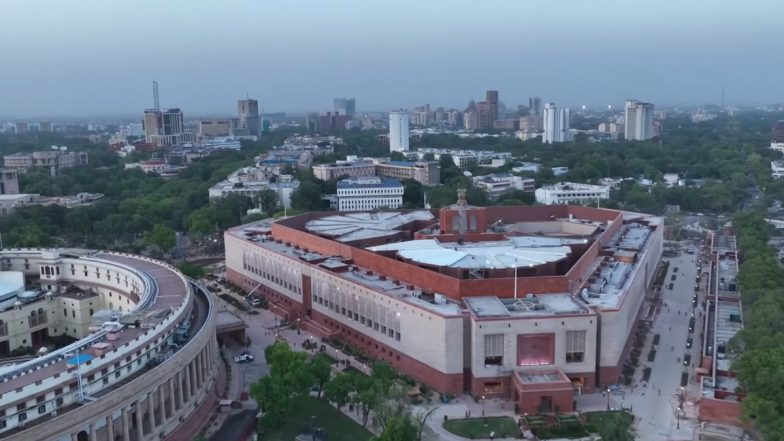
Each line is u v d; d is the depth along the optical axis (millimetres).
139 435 158625
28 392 140250
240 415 187750
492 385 198250
